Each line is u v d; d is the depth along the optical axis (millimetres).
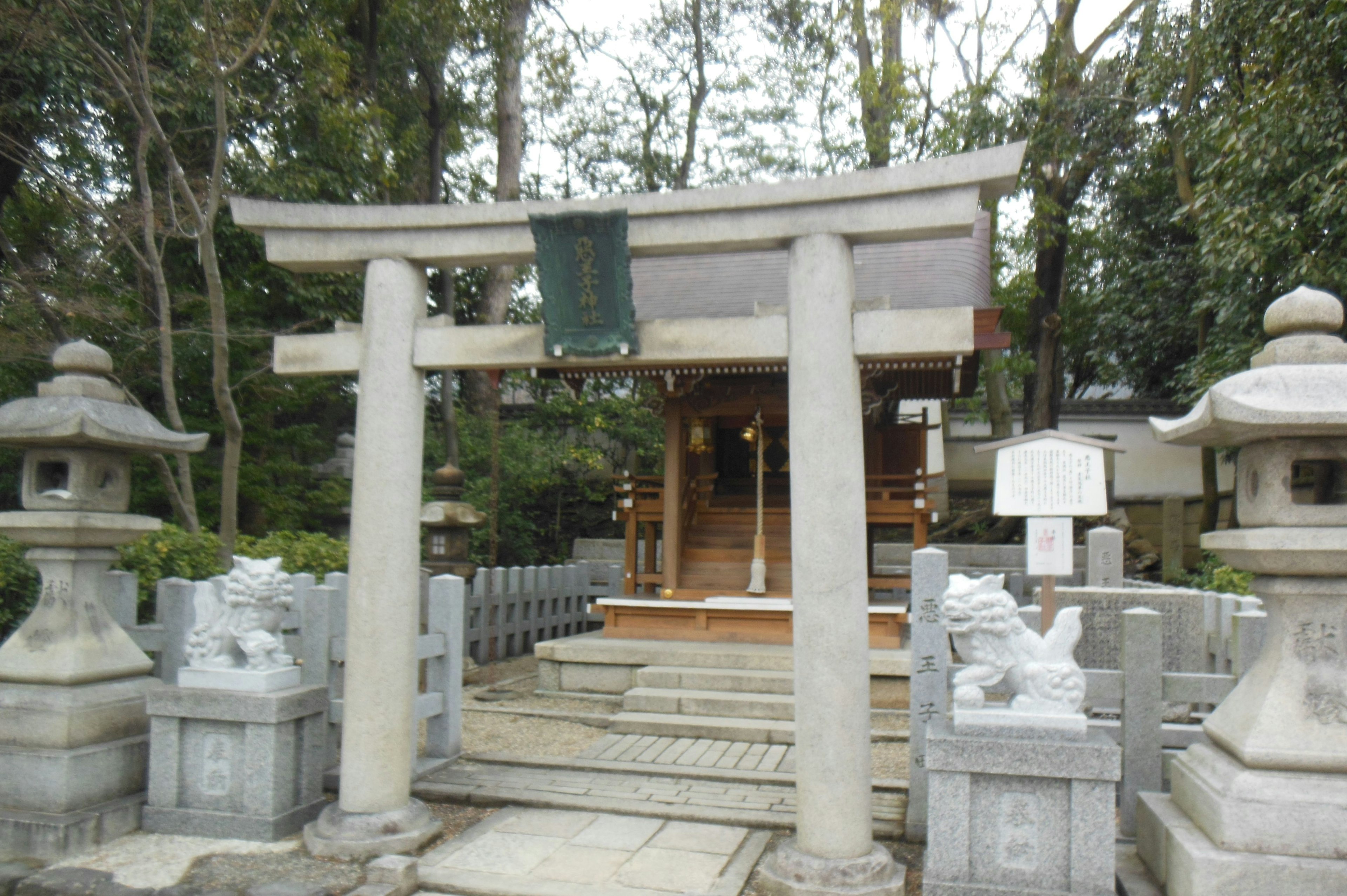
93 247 11758
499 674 10875
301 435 14867
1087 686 5113
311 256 5500
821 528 4574
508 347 5227
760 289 11219
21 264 10898
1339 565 3906
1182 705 6918
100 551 5840
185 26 11469
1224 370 11062
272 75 13883
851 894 4336
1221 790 3943
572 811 5844
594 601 14523
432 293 18688
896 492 11641
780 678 8531
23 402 5590
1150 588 9586
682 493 11602
